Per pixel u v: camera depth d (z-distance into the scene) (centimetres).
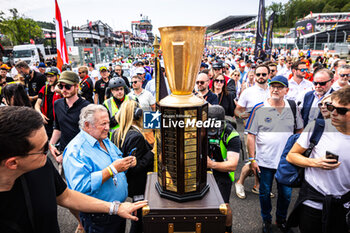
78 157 152
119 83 306
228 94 372
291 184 175
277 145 224
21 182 100
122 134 196
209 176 131
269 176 234
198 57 89
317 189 159
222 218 102
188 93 97
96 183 146
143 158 194
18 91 270
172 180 104
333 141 150
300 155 167
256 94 346
